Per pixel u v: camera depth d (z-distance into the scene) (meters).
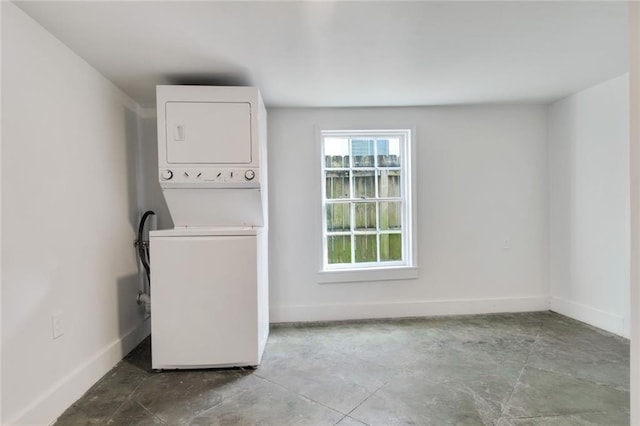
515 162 3.39
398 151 3.41
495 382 2.04
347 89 2.75
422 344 2.64
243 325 2.24
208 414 1.76
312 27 1.82
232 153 2.38
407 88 2.78
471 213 3.38
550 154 3.39
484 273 3.39
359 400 1.87
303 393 1.95
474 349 2.53
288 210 3.23
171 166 2.35
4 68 1.53
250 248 2.24
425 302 3.35
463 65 2.36
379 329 2.99
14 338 1.54
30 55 1.68
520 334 2.82
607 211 2.82
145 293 2.88
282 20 1.74
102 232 2.30
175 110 2.34
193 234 2.21
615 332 2.77
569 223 3.19
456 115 3.35
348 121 3.27
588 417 1.70
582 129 3.01
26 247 1.63
